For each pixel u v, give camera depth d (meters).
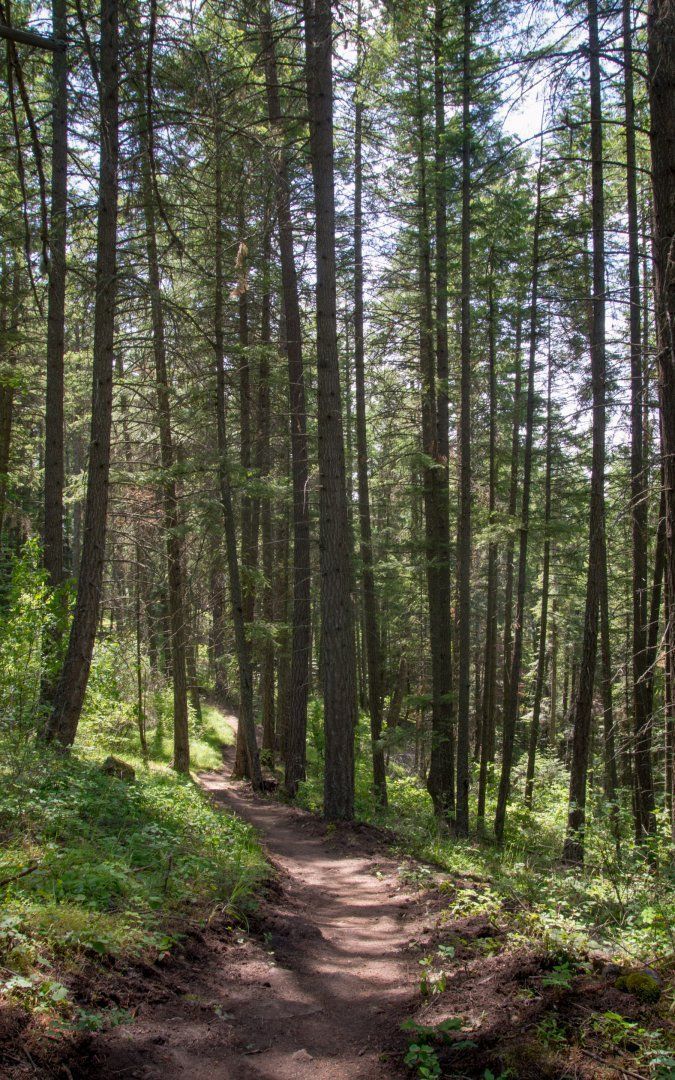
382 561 18.06
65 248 12.89
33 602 10.20
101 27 4.89
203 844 7.51
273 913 6.14
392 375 21.36
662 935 4.55
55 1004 3.43
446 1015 3.87
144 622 20.81
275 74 14.20
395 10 7.51
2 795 6.41
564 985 3.73
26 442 22.00
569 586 24.86
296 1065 3.57
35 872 4.77
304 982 4.70
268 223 12.30
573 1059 3.19
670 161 6.66
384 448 22.44
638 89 12.58
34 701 9.84
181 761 18.77
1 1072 2.79
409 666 28.67
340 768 11.75
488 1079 3.17
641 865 7.36
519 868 9.88
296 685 18.02
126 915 4.71
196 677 24.70
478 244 16.27
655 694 14.08
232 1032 3.84
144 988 4.01
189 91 4.84
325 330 11.66
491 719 25.55
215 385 16.86
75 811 6.64
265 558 22.66
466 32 13.70
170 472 14.94
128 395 16.33
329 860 9.52
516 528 16.56
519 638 17.06
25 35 3.22
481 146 14.25
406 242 17.17
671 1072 2.91
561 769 24.39
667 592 7.04
